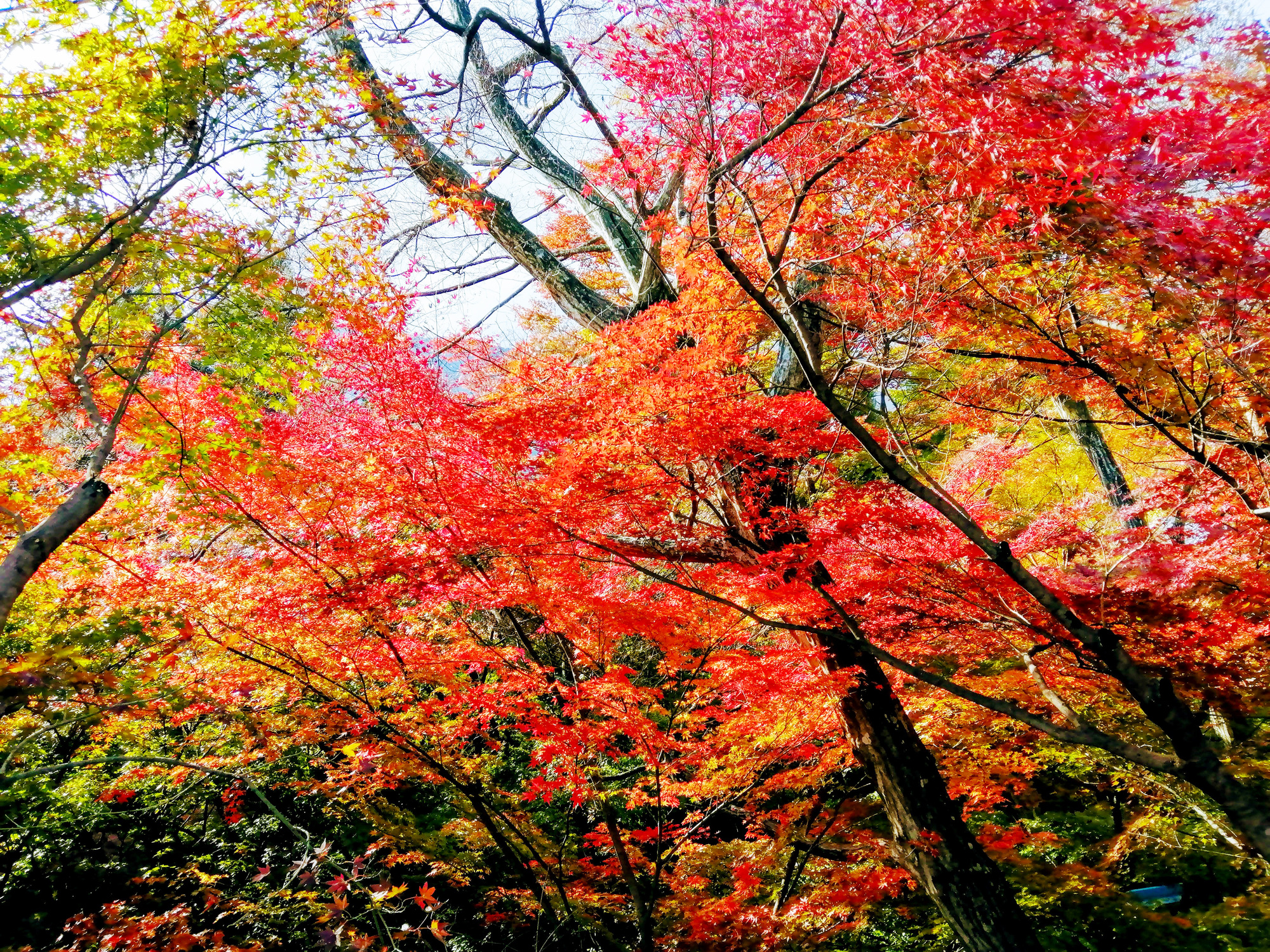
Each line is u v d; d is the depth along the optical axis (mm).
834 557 7230
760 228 4895
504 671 6859
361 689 6840
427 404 6137
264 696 6562
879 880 7020
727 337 6805
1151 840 8234
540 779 6336
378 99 5969
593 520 6516
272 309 5117
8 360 4926
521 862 7480
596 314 9430
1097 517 9617
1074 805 10547
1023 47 3920
